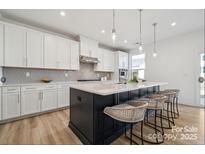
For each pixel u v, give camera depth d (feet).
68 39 13.16
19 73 10.77
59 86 11.89
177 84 14.44
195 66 13.07
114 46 19.21
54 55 11.94
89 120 5.80
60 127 7.91
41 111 10.54
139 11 8.75
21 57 9.76
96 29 12.24
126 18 9.82
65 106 12.38
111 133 6.36
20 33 9.71
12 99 8.93
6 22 9.06
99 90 5.46
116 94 6.77
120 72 19.06
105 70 17.74
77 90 7.14
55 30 12.49
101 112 5.84
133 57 20.29
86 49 14.78
